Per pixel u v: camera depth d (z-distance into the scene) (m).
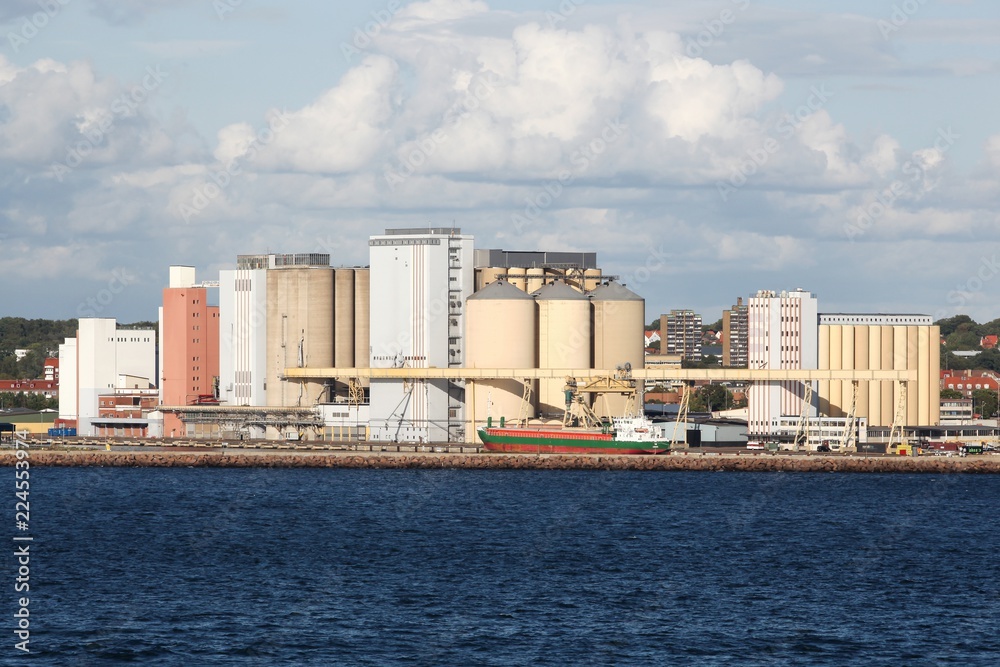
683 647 148.88
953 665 143.38
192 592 176.00
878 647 149.50
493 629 156.00
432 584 181.25
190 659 144.50
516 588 178.50
